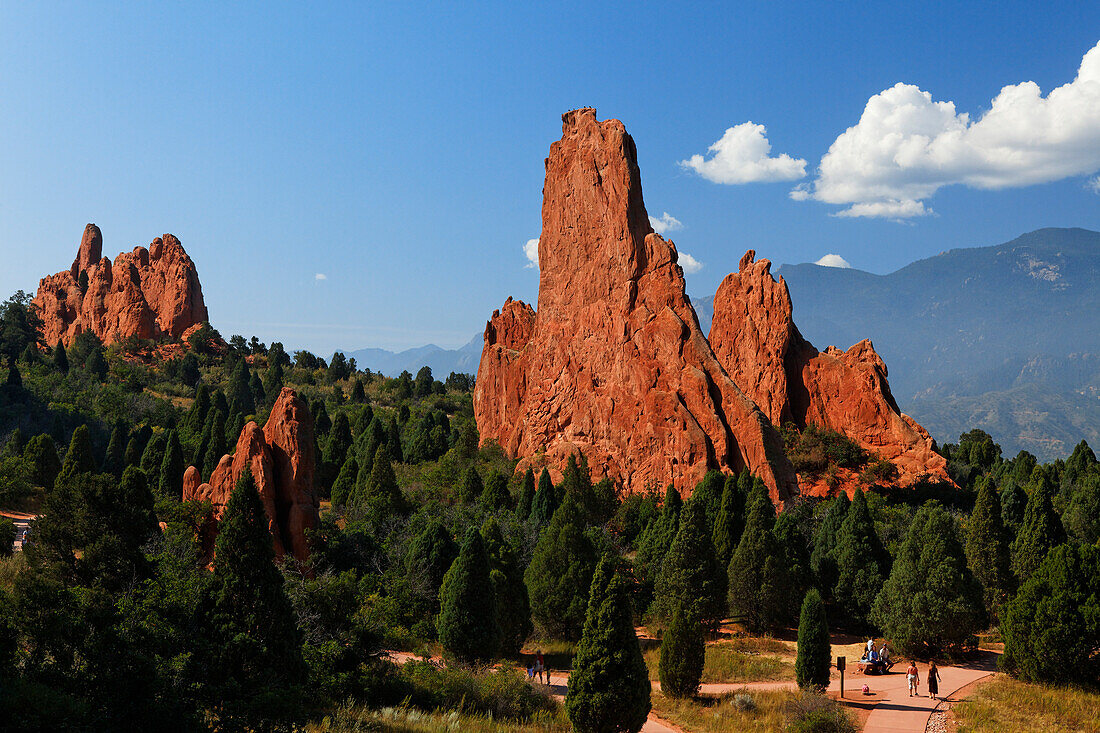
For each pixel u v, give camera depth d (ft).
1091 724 133.28
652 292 339.16
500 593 174.70
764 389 362.94
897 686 159.33
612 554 216.33
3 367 533.55
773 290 372.38
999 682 158.92
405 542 209.97
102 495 151.53
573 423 345.51
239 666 102.37
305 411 193.98
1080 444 401.49
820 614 153.17
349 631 134.92
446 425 480.64
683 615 152.97
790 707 138.41
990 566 206.59
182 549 167.84
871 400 357.41
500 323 418.72
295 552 185.98
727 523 224.12
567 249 364.99
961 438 507.71
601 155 358.64
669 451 311.88
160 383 551.59
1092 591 157.07
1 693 72.69
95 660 83.46
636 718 119.44
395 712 119.34
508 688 137.39
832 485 325.83
